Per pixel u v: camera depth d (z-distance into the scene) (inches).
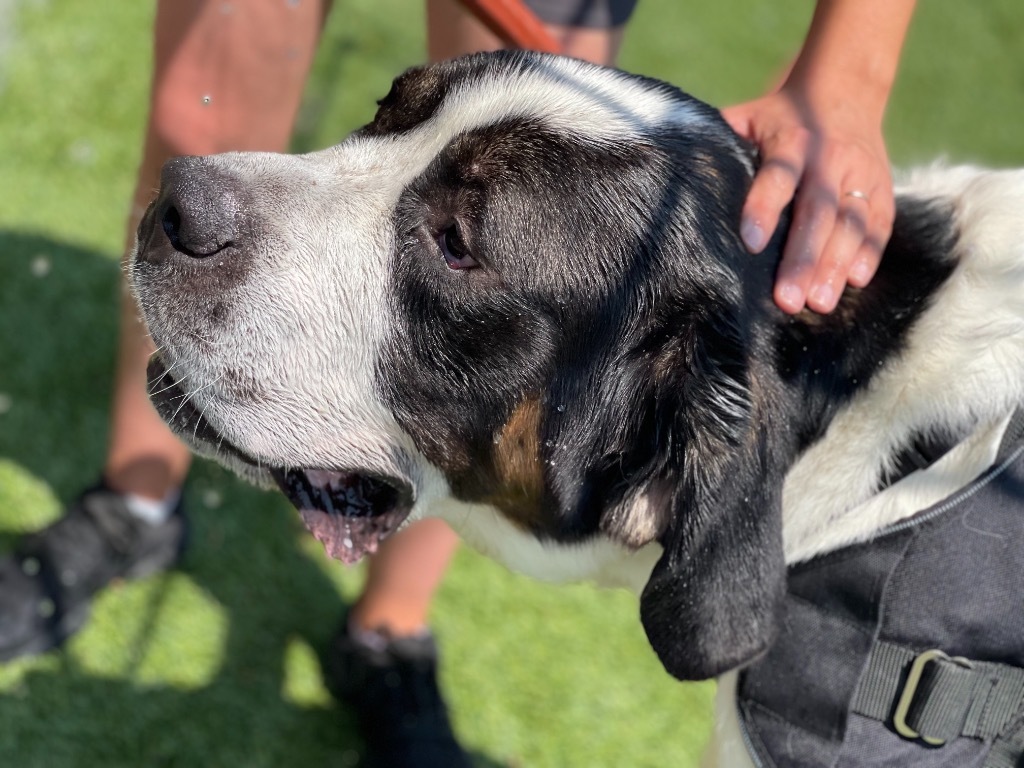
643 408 34.8
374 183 35.9
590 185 34.5
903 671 32.8
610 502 35.4
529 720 47.1
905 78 89.9
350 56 73.0
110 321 54.5
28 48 66.5
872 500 33.8
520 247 34.5
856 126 36.8
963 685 32.4
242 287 35.0
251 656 46.8
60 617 45.2
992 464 32.8
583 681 48.3
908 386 34.0
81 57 66.9
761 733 34.2
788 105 37.0
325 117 67.6
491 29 39.2
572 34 43.3
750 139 37.0
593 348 34.9
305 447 36.3
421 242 35.2
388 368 35.7
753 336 34.1
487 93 35.7
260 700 45.9
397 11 78.4
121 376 44.4
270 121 42.4
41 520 48.1
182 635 46.6
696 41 86.2
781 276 34.3
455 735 46.1
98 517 46.1
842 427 34.3
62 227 57.2
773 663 34.2
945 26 97.7
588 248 34.5
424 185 35.3
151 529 46.9
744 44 87.4
